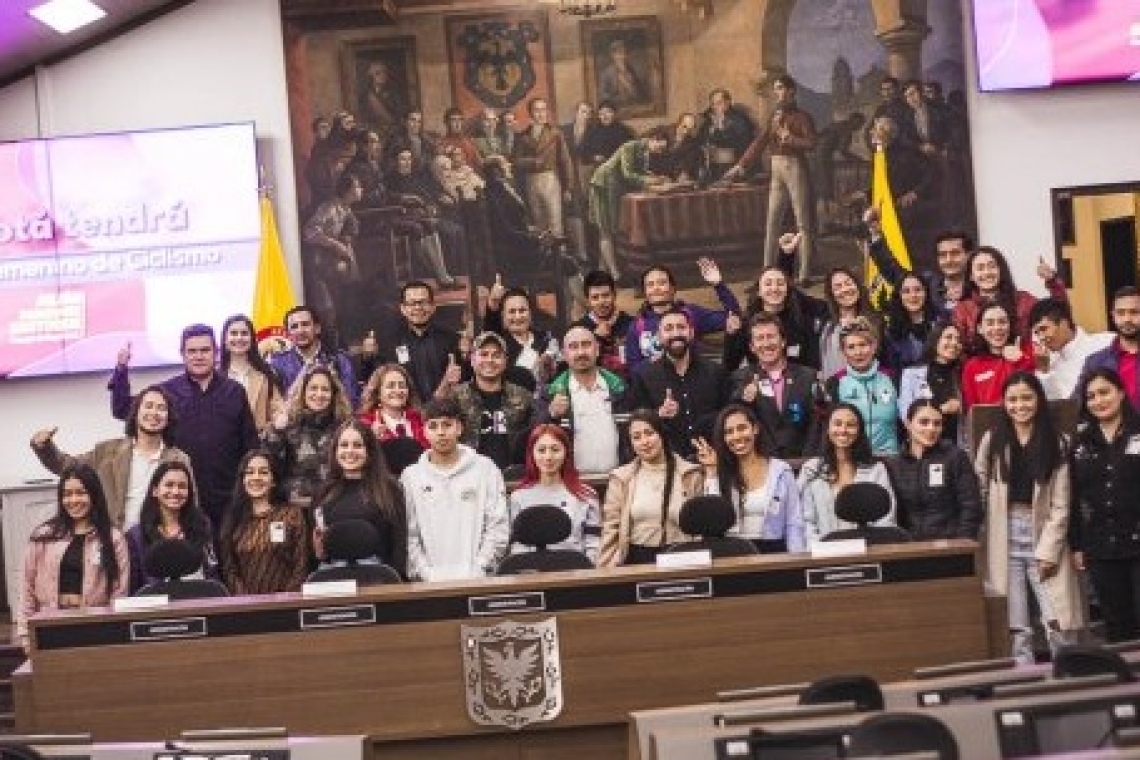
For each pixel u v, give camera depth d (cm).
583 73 1970
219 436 1518
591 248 1966
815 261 1969
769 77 1973
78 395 1956
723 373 1501
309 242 1953
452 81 1964
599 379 1489
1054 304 1504
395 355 1673
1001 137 1983
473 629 1148
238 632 1148
